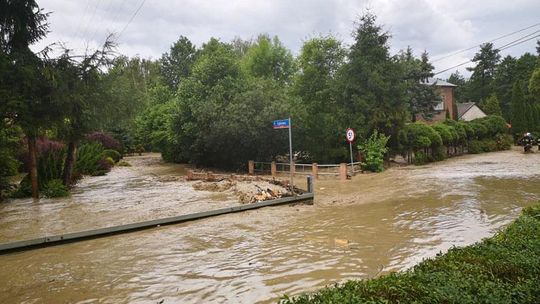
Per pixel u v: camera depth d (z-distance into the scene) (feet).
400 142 77.25
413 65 134.72
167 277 20.16
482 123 108.37
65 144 76.13
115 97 61.36
